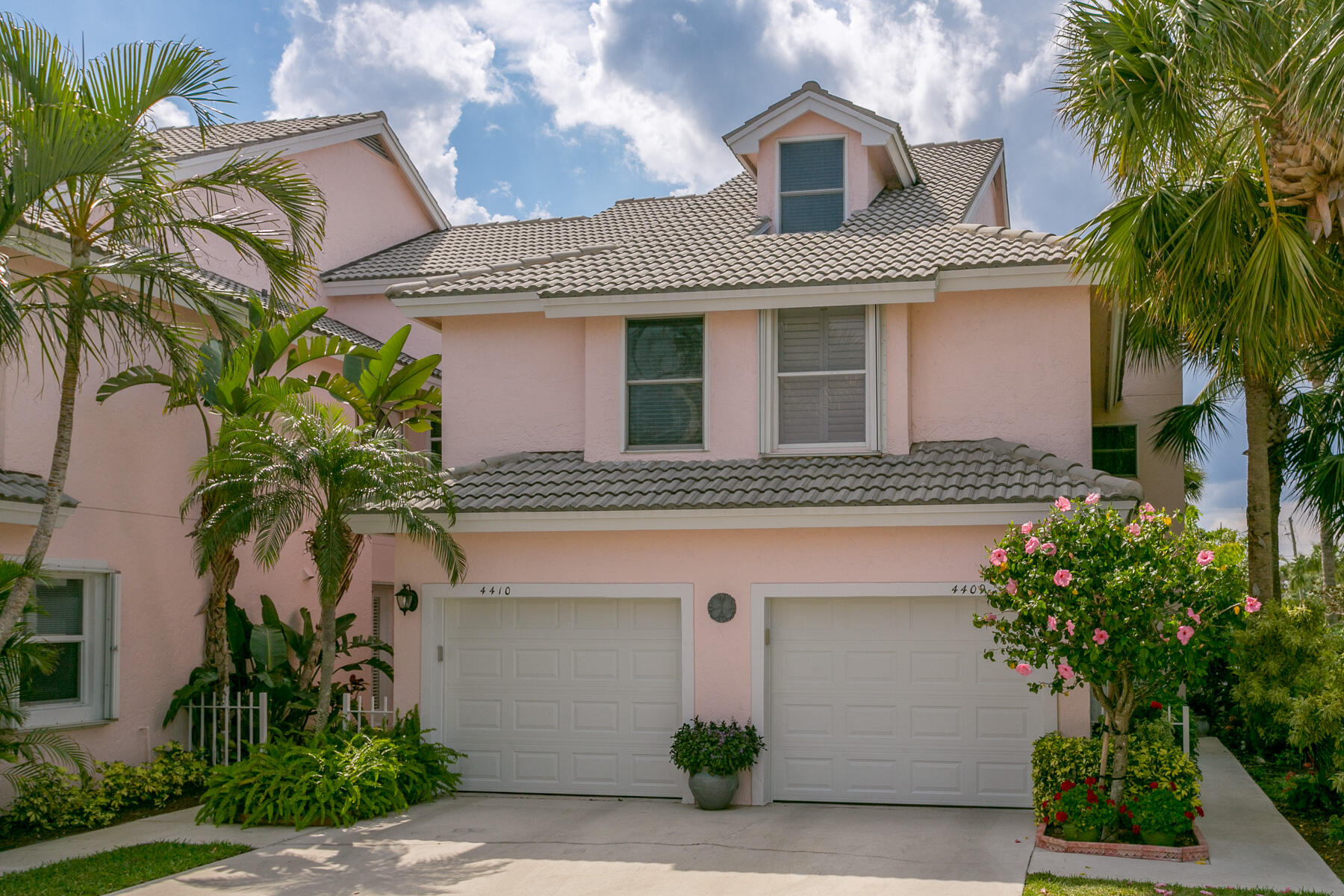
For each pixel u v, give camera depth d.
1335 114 9.54
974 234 14.85
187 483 15.31
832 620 13.32
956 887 9.24
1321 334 11.91
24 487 12.18
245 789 12.25
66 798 12.11
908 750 12.98
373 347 19.44
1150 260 12.25
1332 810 11.55
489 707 14.15
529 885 9.62
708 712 13.23
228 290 15.35
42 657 11.04
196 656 15.28
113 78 10.10
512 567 13.98
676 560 13.51
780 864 10.19
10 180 9.15
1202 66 10.85
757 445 14.38
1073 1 11.65
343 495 12.83
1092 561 10.02
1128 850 10.12
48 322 12.96
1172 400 19.50
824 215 16.84
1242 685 12.32
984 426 14.17
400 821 12.22
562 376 15.47
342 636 16.00
